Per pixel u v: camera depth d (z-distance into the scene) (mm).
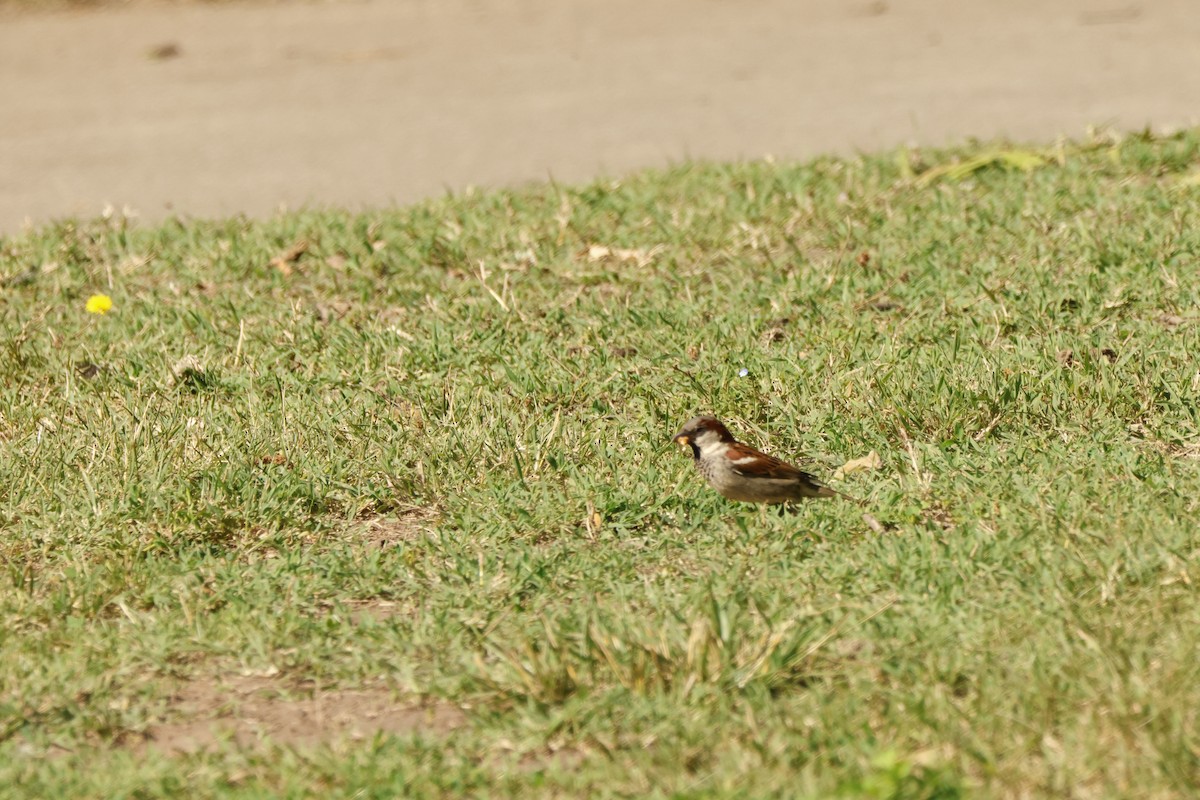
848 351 12406
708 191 18125
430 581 9203
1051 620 8016
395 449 10922
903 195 17312
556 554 9352
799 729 7168
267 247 16469
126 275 15969
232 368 12977
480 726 7523
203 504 10156
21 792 7012
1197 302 13125
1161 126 21391
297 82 27594
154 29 33719
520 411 11711
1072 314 13070
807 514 9734
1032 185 17312
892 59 28188
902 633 8070
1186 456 10398
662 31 32188
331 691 8016
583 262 15578
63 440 11297
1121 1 34031
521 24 33531
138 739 7578
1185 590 8289
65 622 8734
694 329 13250
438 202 18312
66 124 24578
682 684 7582
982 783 6730
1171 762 6660
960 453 10547
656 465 10648
